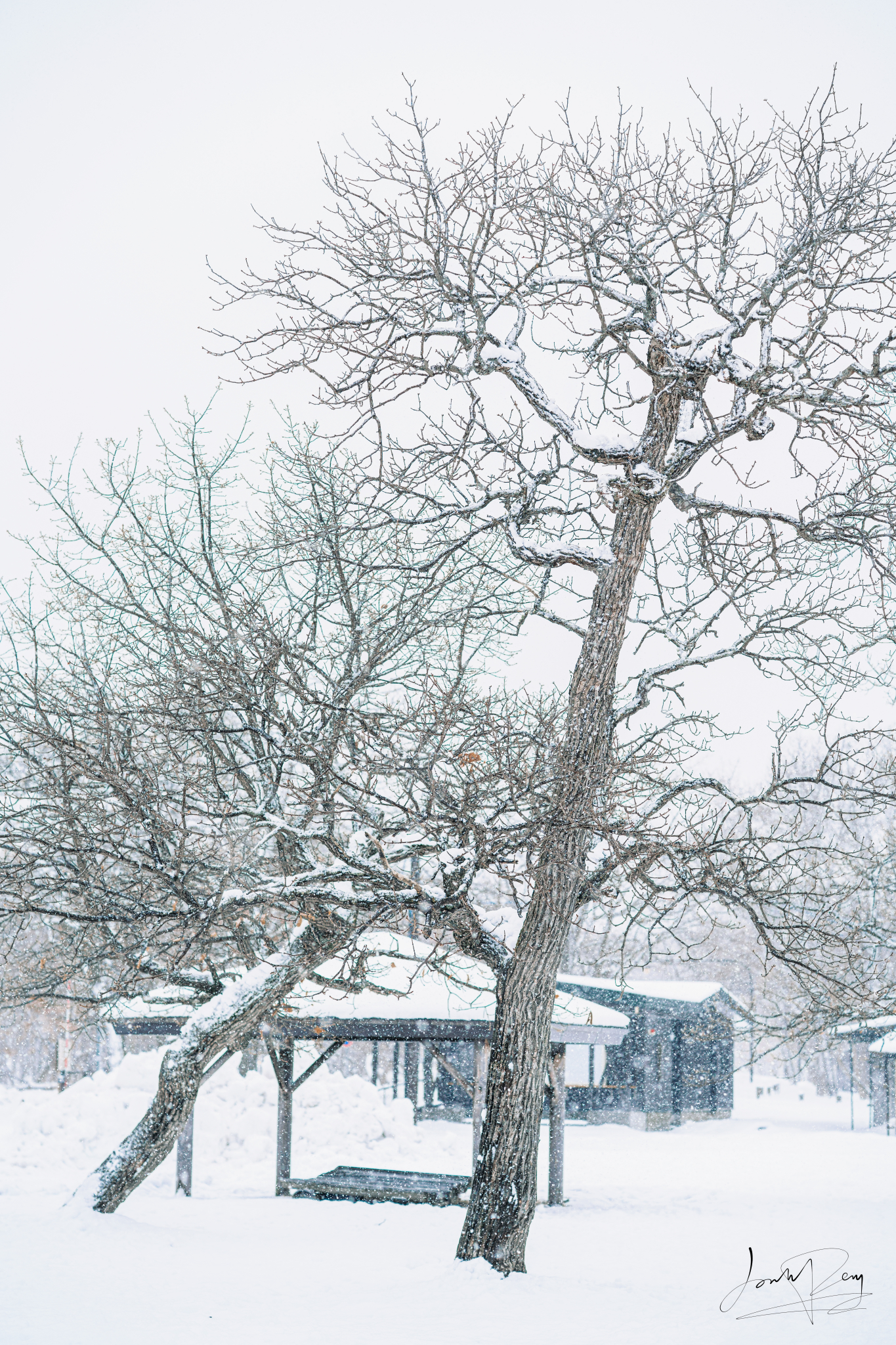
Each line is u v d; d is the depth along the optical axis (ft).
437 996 60.08
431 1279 36.04
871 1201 61.46
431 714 35.58
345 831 48.32
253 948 50.24
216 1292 35.81
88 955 49.52
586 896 38.22
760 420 37.24
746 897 38.93
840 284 35.19
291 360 36.47
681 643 44.98
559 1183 61.41
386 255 36.99
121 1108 78.89
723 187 37.68
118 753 41.60
